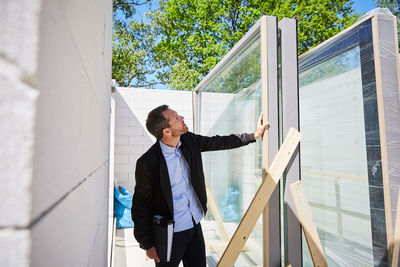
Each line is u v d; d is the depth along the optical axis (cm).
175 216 179
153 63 1224
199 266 182
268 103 160
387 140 166
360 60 183
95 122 75
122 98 486
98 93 84
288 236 157
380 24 172
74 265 40
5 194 21
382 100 167
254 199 148
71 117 37
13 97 22
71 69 36
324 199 223
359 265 184
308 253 216
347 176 196
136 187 175
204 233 339
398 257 161
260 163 192
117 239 379
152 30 1077
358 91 185
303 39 1062
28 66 22
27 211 22
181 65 1026
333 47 212
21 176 22
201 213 191
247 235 146
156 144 182
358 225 186
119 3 1009
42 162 24
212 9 1161
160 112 176
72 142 38
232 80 262
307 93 249
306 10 1086
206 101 378
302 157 256
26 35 23
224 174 278
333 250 211
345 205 199
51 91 27
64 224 33
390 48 171
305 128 252
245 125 225
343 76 200
